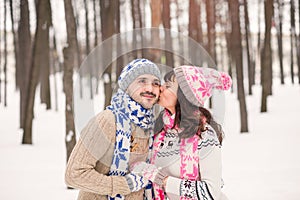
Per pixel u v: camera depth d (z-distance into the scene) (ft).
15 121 41.45
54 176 17.97
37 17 28.25
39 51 27.99
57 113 45.24
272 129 30.45
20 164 20.83
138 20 49.57
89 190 6.17
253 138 27.40
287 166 18.63
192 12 46.88
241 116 30.04
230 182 16.07
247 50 53.72
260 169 18.21
